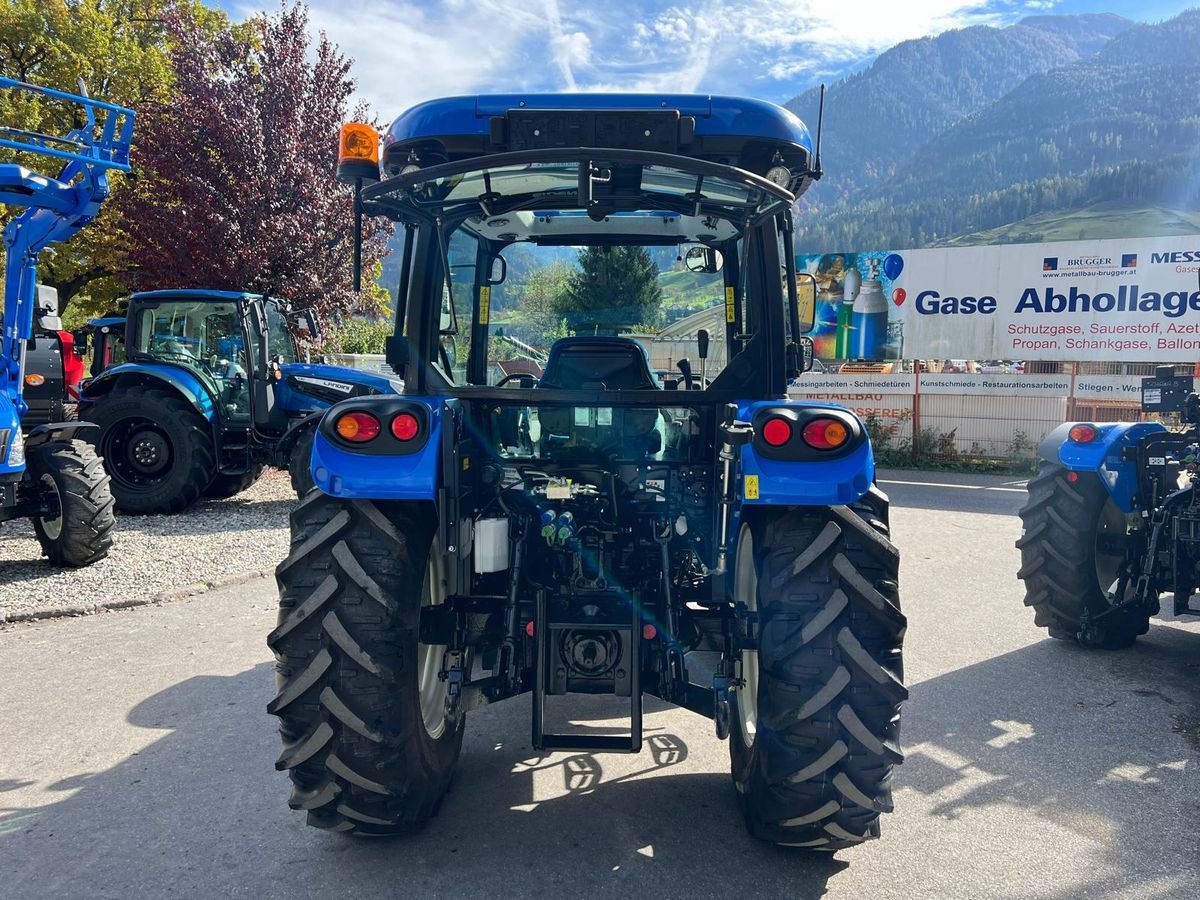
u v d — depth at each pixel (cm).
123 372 904
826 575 244
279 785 322
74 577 623
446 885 256
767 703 248
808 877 260
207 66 1338
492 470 320
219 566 662
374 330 2017
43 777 328
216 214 1265
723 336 322
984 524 909
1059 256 1420
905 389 1483
